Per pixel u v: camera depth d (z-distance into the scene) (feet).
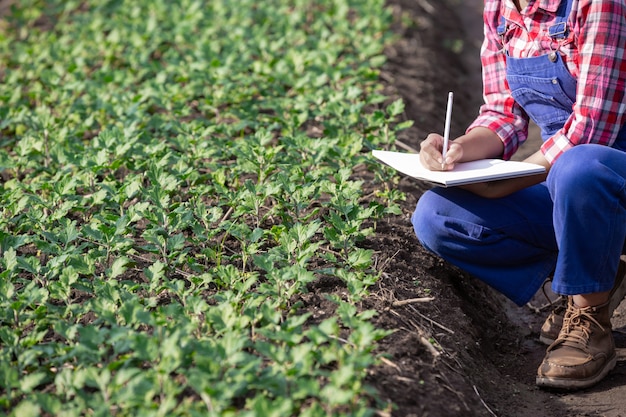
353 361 8.63
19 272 12.26
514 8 11.18
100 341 9.18
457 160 11.19
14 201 13.32
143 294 11.34
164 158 14.23
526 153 18.97
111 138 15.15
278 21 25.50
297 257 11.17
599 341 10.83
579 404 10.56
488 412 10.06
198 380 8.05
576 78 10.69
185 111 17.48
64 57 22.84
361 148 15.65
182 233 13.05
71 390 8.60
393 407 8.93
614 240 10.03
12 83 20.95
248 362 8.81
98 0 28.94
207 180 15.19
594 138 10.21
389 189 15.01
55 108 18.90
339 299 10.27
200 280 11.09
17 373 8.96
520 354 12.31
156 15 27.14
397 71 22.91
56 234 12.23
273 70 20.71
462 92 24.53
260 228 12.64
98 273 12.00
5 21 28.25
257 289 11.04
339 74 19.11
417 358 10.12
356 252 11.33
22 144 15.30
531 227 11.19
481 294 13.64
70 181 13.34
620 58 10.01
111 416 8.11
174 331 9.30
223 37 24.82
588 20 10.13
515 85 11.31
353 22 27.35
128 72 21.35
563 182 9.93
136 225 13.87
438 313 11.62
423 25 28.12
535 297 14.11
